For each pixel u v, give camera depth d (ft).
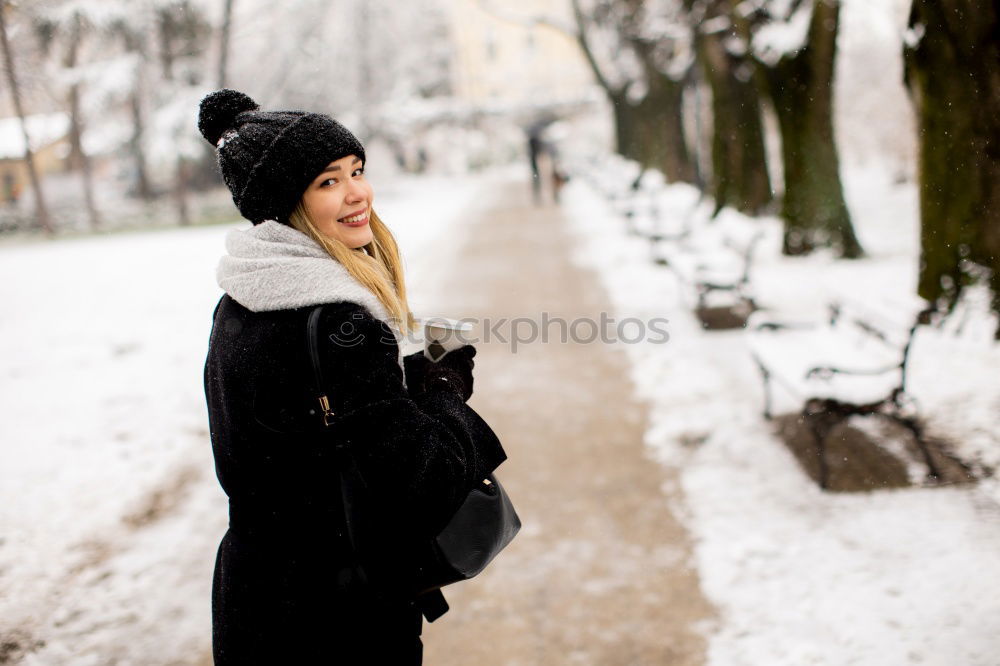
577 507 12.04
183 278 39.91
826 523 10.87
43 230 70.79
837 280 26.71
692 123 90.17
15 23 30.40
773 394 16.10
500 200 72.13
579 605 9.51
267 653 4.04
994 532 10.21
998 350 16.97
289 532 3.99
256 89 89.81
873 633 8.53
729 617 9.07
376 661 4.11
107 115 86.89
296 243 3.86
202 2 75.41
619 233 42.55
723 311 23.35
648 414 15.74
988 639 8.20
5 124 58.75
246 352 3.73
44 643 9.49
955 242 18.48
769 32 30.78
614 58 82.33
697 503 11.84
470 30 160.97
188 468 14.66
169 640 9.44
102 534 12.20
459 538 4.06
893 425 13.82
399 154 125.90
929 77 18.13
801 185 31.19
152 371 21.95
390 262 4.51
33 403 19.53
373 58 106.93
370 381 3.59
